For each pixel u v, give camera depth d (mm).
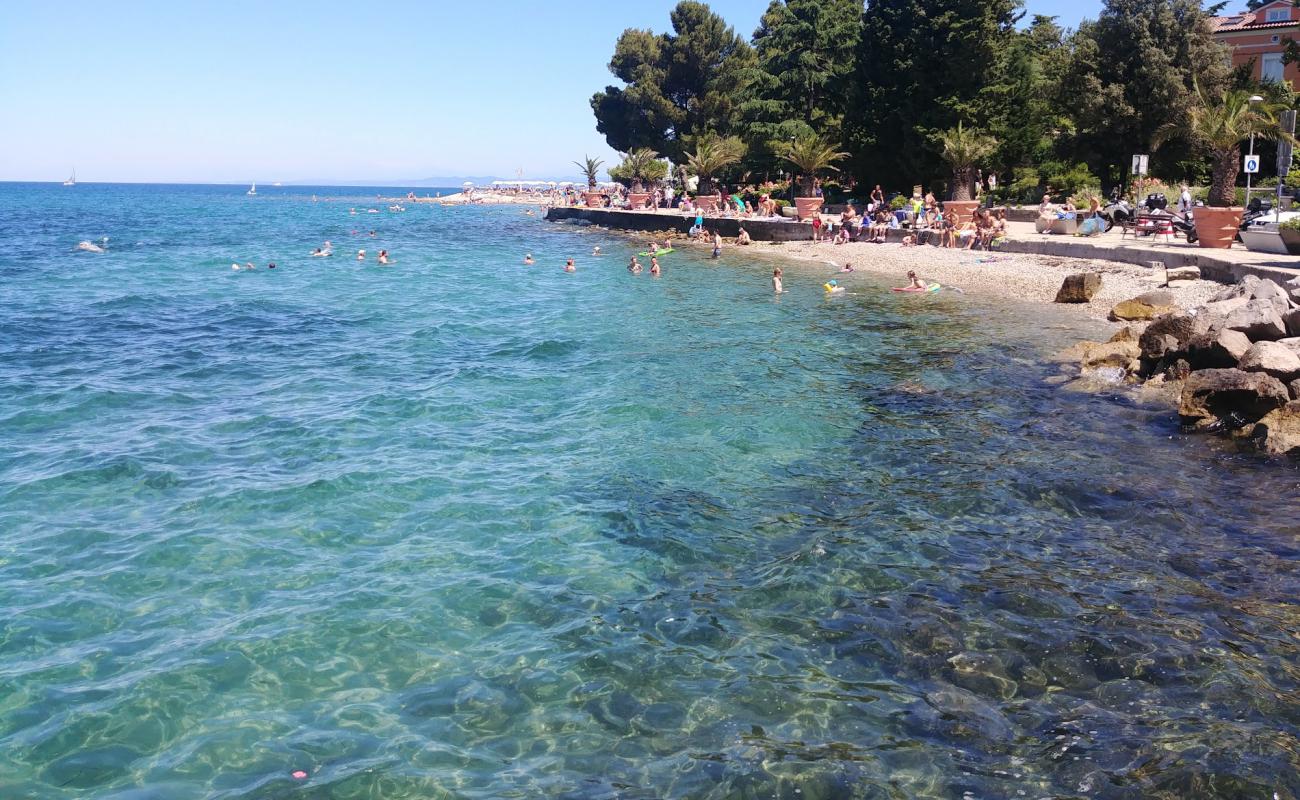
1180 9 39281
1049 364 15977
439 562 8508
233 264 36000
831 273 31844
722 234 47594
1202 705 5969
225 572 8281
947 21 41000
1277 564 8031
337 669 6672
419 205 129000
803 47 55281
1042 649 6711
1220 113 25391
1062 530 8930
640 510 9750
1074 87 40656
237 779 5449
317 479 10719
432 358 17984
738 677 6484
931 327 20344
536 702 6227
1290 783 5172
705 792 5266
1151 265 24016
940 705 6066
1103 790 5180
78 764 5605
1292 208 29094
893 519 9336
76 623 7336
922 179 45656
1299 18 43906
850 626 7152
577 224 67188
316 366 17312
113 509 9797
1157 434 11773
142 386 15602
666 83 68812
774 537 8984
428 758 5633
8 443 12172
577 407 14008
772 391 14773
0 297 26688
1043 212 37594
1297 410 11047
